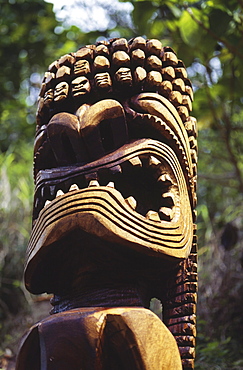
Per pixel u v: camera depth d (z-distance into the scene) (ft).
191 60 13.03
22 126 20.02
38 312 14.73
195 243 6.73
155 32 13.34
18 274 15.67
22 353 5.88
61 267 6.13
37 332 5.74
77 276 6.03
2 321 14.83
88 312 5.44
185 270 6.48
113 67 6.53
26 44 18.57
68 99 6.51
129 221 5.68
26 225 16.17
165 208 6.11
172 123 6.46
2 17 18.58
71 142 6.13
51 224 5.79
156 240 5.79
